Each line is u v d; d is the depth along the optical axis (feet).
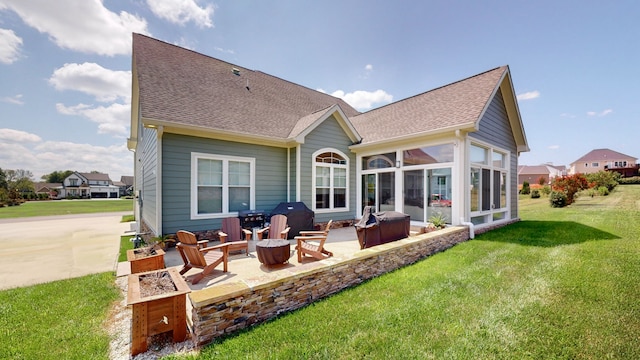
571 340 9.48
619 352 8.84
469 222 26.68
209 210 27.58
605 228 29.66
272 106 37.45
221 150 28.22
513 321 10.70
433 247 21.53
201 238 26.73
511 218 37.09
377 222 22.15
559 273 15.75
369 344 9.34
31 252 26.08
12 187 149.18
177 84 30.12
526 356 8.73
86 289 15.51
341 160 36.86
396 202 32.94
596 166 200.03
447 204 28.09
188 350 9.61
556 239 24.82
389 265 17.51
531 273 15.94
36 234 37.27
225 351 9.16
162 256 16.56
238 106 32.91
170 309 10.03
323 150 34.50
